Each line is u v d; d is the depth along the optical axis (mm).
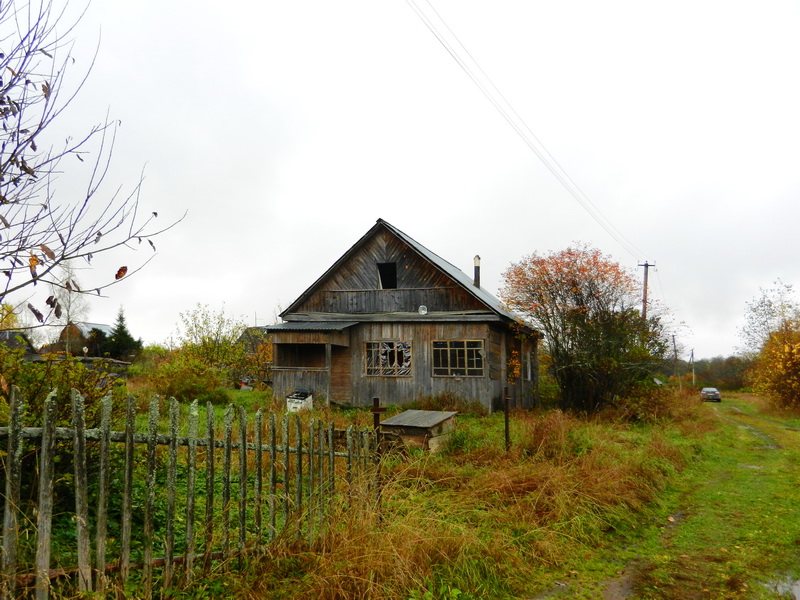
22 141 3639
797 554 6281
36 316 3686
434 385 21391
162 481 6699
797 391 26828
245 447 4625
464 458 9945
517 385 24719
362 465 6453
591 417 18219
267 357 33031
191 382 19328
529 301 20312
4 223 3332
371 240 23172
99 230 3793
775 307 33344
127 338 37812
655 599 5031
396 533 5230
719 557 6188
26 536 3869
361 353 22406
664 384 22406
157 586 4070
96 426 5090
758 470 11695
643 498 8445
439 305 22062
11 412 3094
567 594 5113
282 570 4648
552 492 7457
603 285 19656
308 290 23344
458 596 4676
